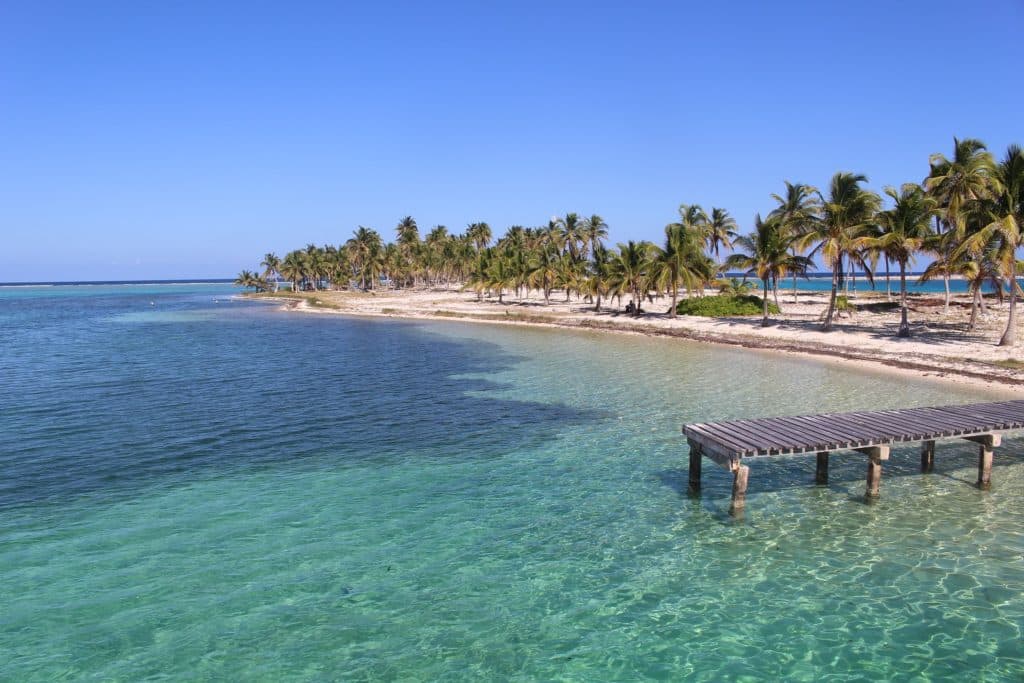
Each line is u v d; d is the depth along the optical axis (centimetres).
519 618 1055
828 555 1263
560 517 1458
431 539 1341
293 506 1520
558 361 3844
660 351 4191
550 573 1200
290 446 2031
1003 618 1039
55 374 3406
